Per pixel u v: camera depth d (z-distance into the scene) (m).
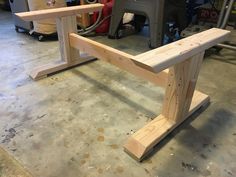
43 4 2.50
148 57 0.85
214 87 1.80
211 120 1.43
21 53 2.38
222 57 2.36
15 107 1.51
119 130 1.33
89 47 1.77
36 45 2.62
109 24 3.02
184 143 1.24
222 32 1.23
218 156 1.16
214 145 1.24
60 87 1.77
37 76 1.85
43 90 1.72
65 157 1.14
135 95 1.69
